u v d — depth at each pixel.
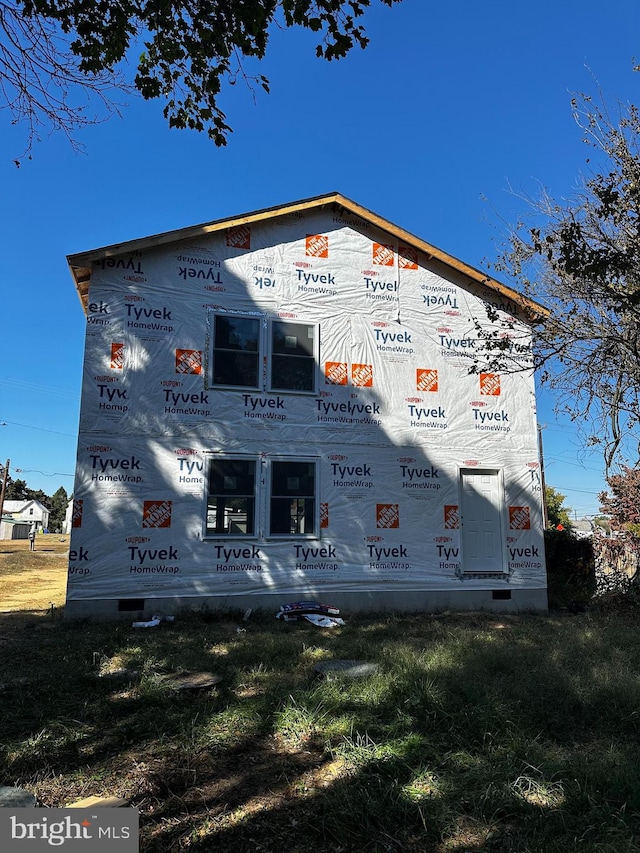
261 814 3.38
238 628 9.10
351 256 11.80
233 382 10.73
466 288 12.43
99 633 8.33
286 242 11.43
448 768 3.87
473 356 11.33
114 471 9.85
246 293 11.03
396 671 5.88
